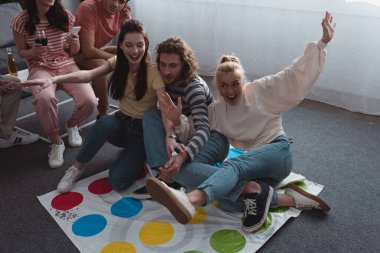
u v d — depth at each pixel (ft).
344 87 9.47
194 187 5.59
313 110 9.55
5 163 7.20
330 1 9.05
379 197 6.20
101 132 6.24
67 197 6.11
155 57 6.09
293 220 5.62
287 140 5.90
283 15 9.91
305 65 5.54
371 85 9.07
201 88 5.98
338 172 6.89
